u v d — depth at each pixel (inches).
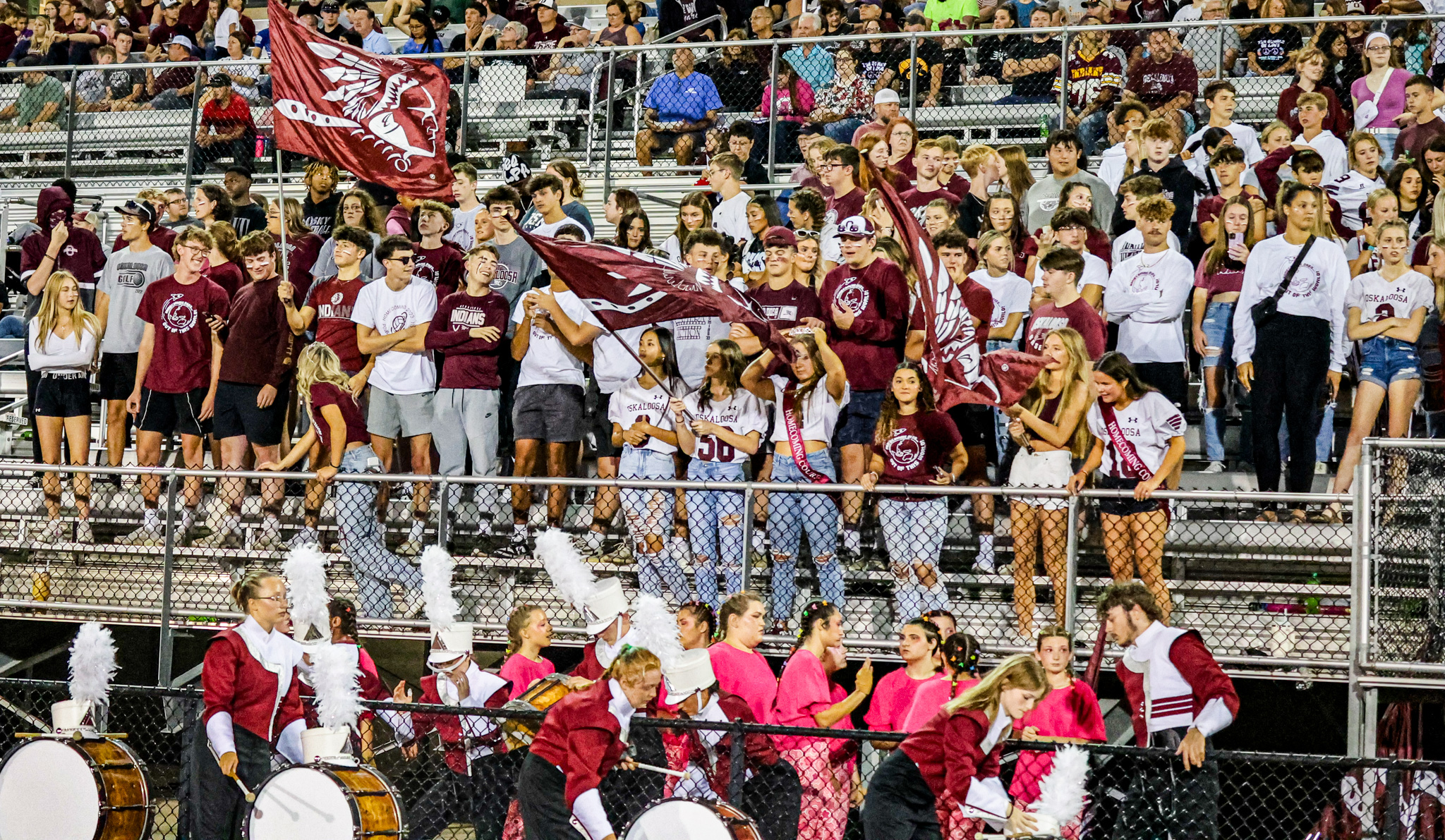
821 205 498.3
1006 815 306.5
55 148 748.6
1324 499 385.1
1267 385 475.2
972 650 370.9
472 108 708.7
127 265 555.2
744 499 442.0
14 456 614.5
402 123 541.3
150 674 490.0
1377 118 604.1
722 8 772.0
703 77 671.1
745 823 326.0
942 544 444.1
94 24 904.3
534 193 536.1
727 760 355.3
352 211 565.0
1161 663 348.5
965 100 664.4
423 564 371.2
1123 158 589.0
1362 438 466.3
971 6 773.3
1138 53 645.9
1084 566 442.6
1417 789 361.1
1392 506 382.6
